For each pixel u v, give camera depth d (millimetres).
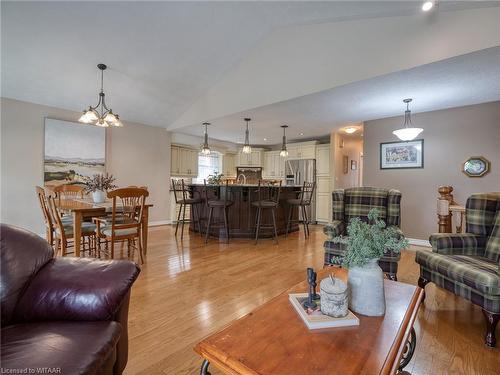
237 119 4906
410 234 4457
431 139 4246
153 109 5234
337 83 3170
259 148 8109
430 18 2561
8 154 4148
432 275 2197
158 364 1454
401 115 4512
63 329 1020
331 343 972
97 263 1289
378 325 1100
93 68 3803
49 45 3271
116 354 1136
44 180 4434
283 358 884
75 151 4762
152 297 2281
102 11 2928
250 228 4773
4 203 4113
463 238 2285
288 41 3648
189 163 6766
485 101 3738
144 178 5805
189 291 2410
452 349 1613
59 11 2848
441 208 3387
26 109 4312
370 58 2920
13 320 1088
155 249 3916
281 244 4328
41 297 1118
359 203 3111
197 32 3471
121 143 5445
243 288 2488
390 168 4648
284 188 5227
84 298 1114
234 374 849
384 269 2494
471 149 3910
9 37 3078
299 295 1343
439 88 3229
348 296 1214
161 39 3471
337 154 6289
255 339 988
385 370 836
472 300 1790
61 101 4461
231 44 3857
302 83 3512
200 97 5109
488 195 2334
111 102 4730
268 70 3910
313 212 6715
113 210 2920
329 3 2826
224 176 7547
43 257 1263
